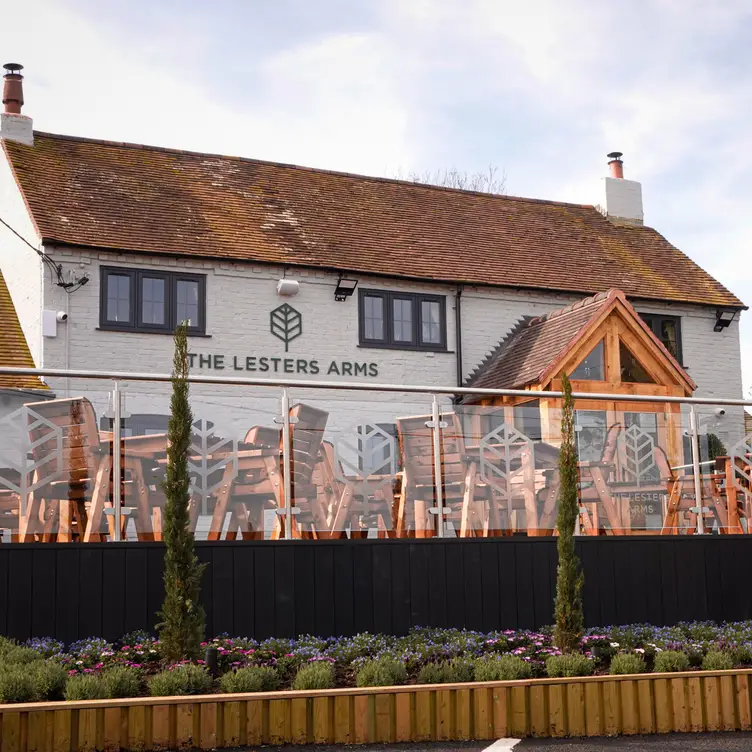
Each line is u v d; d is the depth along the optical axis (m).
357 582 11.52
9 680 8.66
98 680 8.88
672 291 24.42
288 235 22.03
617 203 27.64
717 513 13.35
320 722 8.95
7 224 21.11
